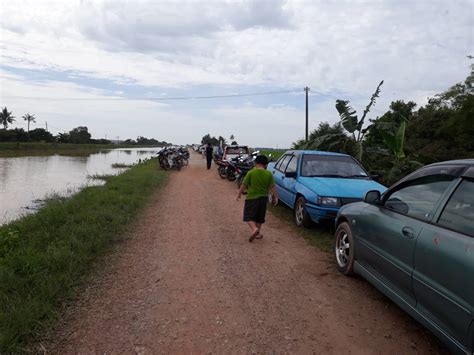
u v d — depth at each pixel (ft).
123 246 18.70
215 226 23.61
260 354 9.62
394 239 11.32
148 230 22.11
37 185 51.44
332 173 25.23
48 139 250.16
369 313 12.08
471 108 74.28
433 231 9.63
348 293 13.62
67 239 18.04
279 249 18.94
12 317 10.20
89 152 190.80
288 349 9.89
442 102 94.22
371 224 13.12
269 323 11.23
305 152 27.17
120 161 117.19
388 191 12.92
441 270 8.91
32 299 11.46
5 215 30.42
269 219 26.32
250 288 13.82
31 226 21.34
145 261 16.51
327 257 17.81
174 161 68.85
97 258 16.62
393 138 39.52
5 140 215.51
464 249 8.34
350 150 45.83
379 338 10.59
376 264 12.60
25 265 14.01
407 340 10.51
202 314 11.68
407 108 95.91
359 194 21.17
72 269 14.39
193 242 19.74
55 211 24.49
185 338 10.27
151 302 12.41
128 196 32.60
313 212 21.45
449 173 10.29
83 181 56.49
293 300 12.89
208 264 16.31
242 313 11.82
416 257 10.03
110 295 12.87
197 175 59.93
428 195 10.78
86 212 24.36
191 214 27.32
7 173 69.97
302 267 16.31
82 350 9.55
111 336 10.25
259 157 20.15
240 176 43.98
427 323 9.55
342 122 46.19
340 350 9.92
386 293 11.84
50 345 9.71
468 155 73.31
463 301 8.09
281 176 28.86
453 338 8.50
